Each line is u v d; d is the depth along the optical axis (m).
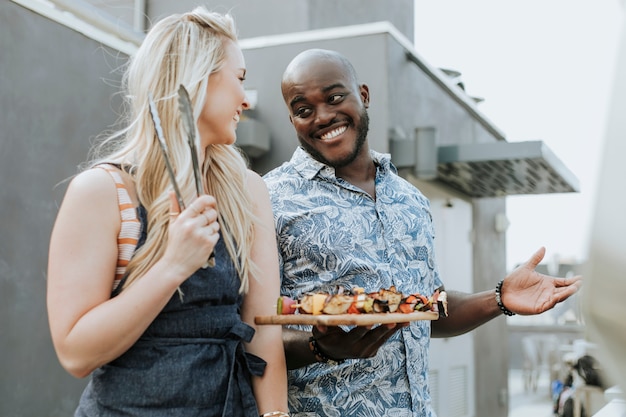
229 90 1.53
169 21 1.51
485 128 8.22
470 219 7.66
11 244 3.59
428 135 5.29
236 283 1.52
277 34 5.99
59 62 3.93
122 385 1.37
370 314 1.50
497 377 8.30
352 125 2.08
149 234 1.40
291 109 2.10
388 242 2.07
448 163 5.60
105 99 4.26
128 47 4.48
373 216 2.09
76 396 3.96
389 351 1.98
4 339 3.53
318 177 2.10
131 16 5.86
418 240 2.12
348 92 2.08
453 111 7.03
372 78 5.32
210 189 1.58
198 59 1.47
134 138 1.47
